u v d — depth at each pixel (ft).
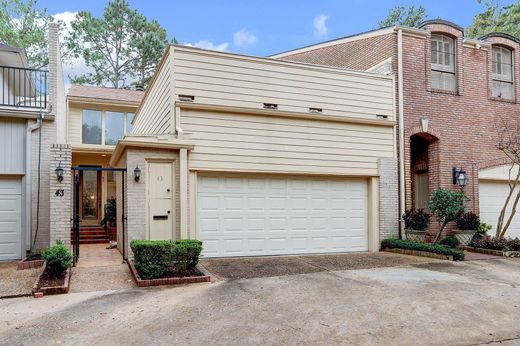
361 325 17.21
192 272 25.81
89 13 92.07
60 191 30.32
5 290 22.93
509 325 17.61
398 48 40.60
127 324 17.24
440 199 36.58
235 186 34.01
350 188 38.34
